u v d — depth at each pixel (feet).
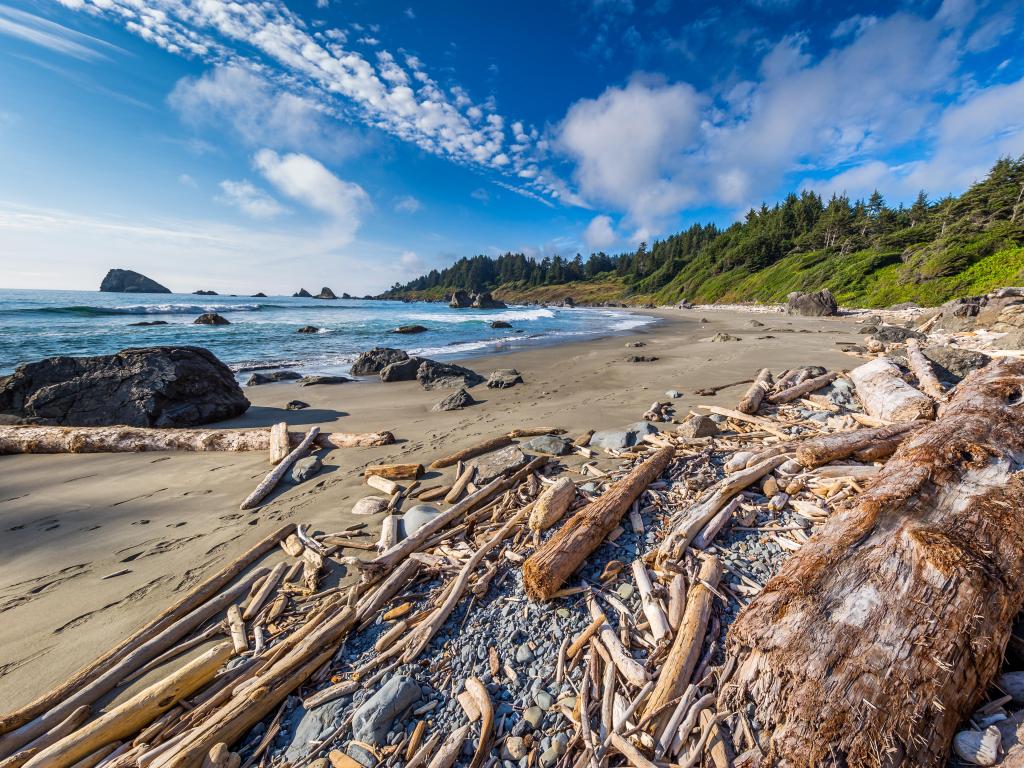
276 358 54.54
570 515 12.52
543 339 73.20
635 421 21.89
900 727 5.48
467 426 22.75
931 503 8.28
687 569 9.65
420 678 7.75
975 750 5.49
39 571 11.09
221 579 10.46
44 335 65.05
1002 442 10.10
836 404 23.24
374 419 25.46
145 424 24.22
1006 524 7.57
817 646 6.27
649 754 6.24
